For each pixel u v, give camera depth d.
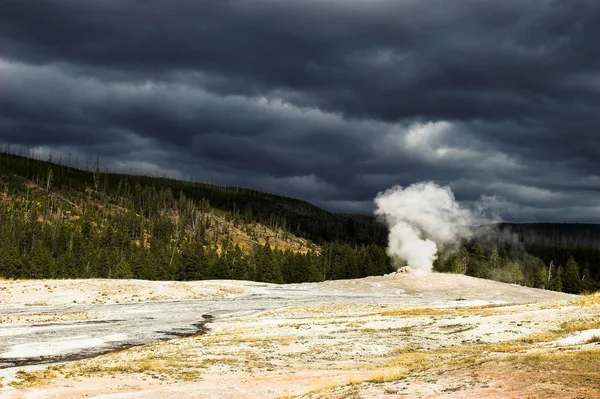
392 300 92.88
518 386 20.92
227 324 61.22
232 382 28.66
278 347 41.44
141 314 70.12
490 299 99.69
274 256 187.50
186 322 64.31
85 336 50.25
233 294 103.94
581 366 23.67
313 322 57.78
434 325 50.19
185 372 31.52
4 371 31.61
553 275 167.12
